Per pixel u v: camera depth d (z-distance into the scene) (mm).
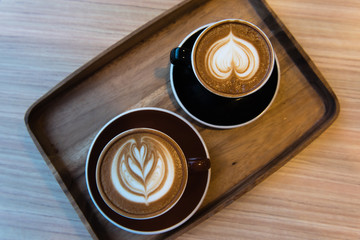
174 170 412
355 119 480
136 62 465
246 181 452
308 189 476
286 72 469
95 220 444
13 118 475
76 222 468
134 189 408
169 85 464
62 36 485
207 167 403
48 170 472
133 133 414
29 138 475
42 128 451
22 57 482
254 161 457
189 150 433
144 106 461
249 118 438
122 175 409
